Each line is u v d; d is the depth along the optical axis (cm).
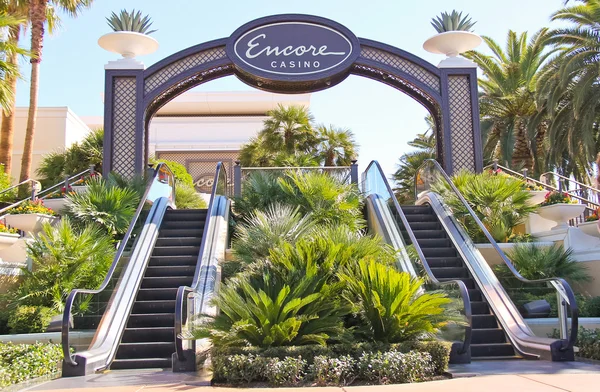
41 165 2252
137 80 1533
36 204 1303
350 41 1567
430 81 1588
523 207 1320
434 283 860
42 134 2639
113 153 1507
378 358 645
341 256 805
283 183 1341
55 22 2233
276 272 786
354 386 594
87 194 1291
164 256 1119
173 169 2048
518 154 2550
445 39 1573
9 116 1991
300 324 689
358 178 1719
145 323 923
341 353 673
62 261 1030
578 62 1775
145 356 849
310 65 1554
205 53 1571
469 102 1578
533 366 721
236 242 979
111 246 1168
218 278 984
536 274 1100
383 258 878
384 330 719
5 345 772
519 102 2472
